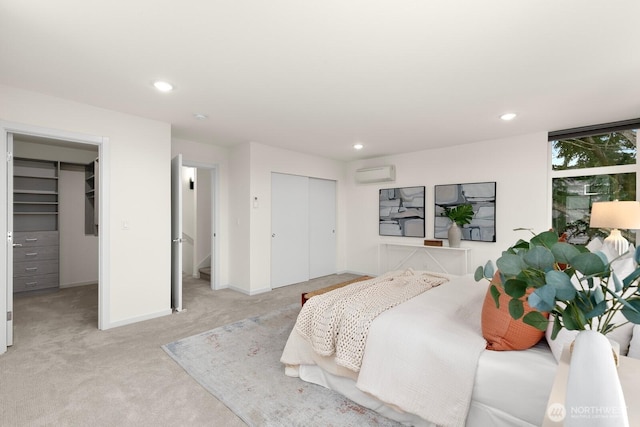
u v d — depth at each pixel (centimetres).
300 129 376
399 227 520
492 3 154
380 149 485
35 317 338
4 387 200
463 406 141
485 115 322
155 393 195
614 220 286
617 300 70
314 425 167
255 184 446
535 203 388
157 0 151
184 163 432
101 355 246
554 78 236
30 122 262
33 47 194
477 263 434
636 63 213
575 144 371
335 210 589
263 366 230
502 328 144
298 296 429
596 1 151
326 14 163
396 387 160
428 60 211
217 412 178
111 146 308
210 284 505
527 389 130
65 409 178
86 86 252
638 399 77
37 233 443
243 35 182
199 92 265
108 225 306
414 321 173
